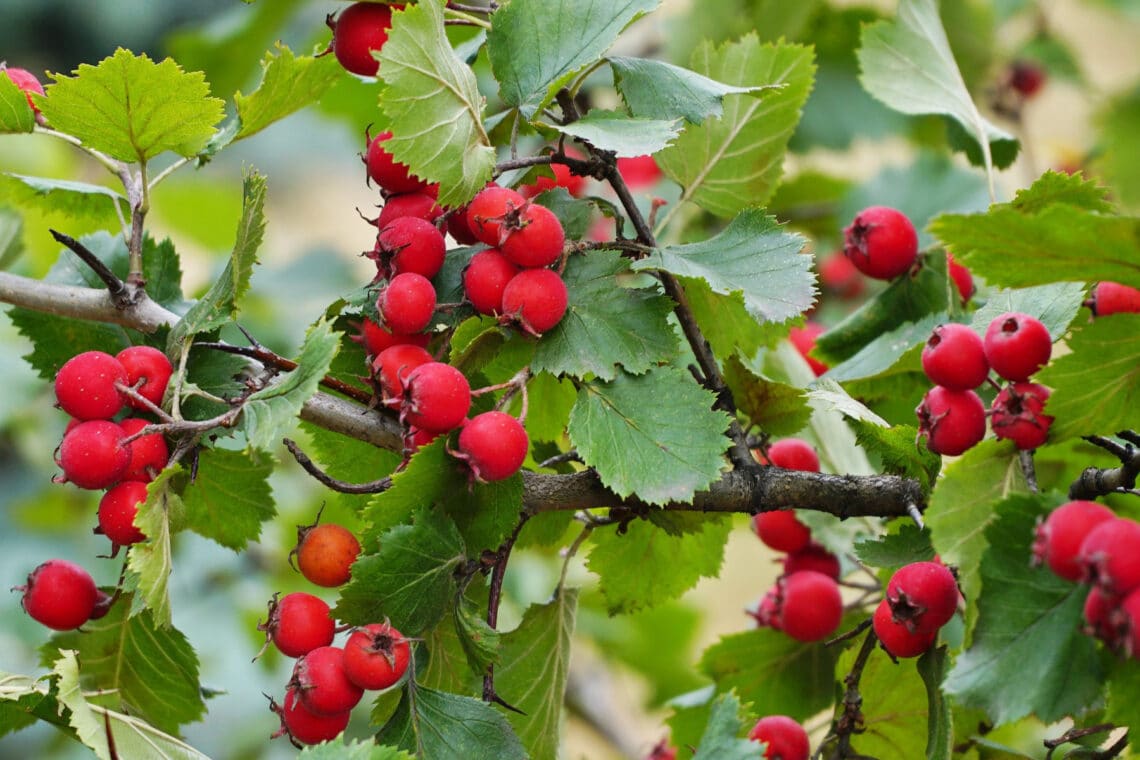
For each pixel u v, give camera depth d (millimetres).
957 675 931
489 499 978
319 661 966
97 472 979
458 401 963
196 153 1022
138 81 999
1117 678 926
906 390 1067
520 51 1001
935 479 996
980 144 1127
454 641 1004
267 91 1021
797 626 1068
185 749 1015
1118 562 907
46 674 995
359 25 996
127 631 1035
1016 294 1008
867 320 1094
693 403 979
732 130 1070
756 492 997
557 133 1003
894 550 992
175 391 986
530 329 975
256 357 1001
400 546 966
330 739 975
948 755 971
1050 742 995
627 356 982
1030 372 957
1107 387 948
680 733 1104
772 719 1034
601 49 996
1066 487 1095
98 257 1057
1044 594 931
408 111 968
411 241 980
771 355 1100
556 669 1038
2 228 1179
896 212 1080
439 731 978
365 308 986
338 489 989
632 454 976
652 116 997
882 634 984
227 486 1042
